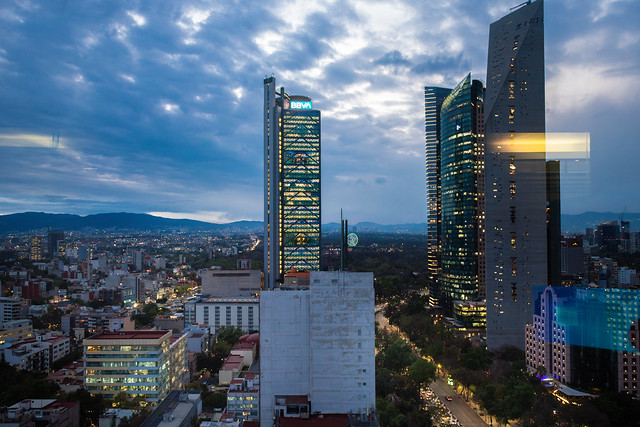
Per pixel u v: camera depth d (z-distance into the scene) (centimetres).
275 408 12319
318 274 12838
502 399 19112
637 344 17450
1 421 15412
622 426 15100
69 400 18600
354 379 12700
